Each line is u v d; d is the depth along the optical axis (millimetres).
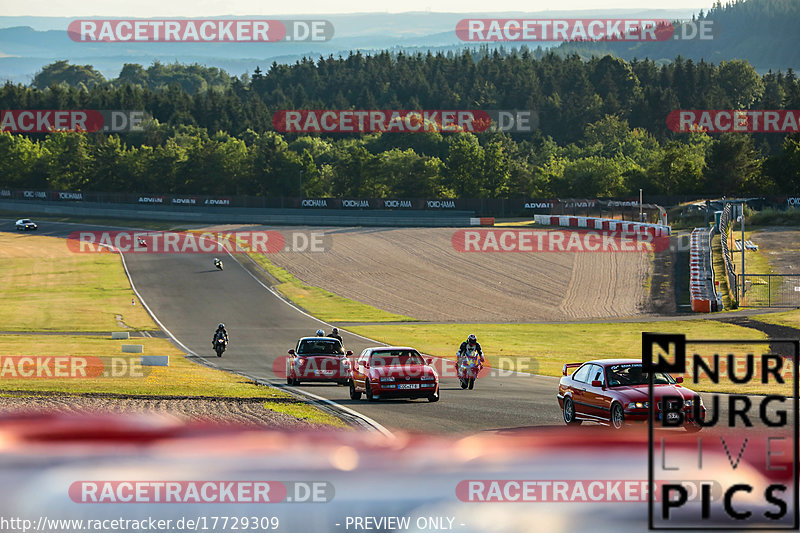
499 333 143625
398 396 63656
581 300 185250
